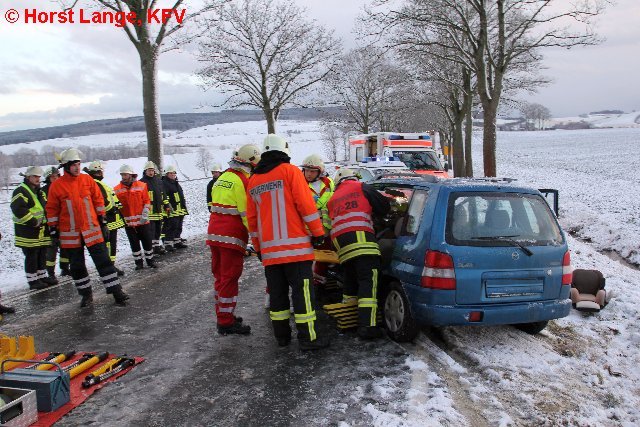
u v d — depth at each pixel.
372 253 5.28
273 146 5.04
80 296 7.42
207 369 4.70
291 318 6.19
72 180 6.57
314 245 5.14
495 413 3.88
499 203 5.00
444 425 3.67
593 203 18.64
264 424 3.74
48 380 3.91
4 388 3.81
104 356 4.93
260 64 19.92
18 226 7.75
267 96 20.25
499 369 4.60
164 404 4.06
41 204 7.92
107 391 4.29
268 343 5.33
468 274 4.67
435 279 4.70
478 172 40.28
